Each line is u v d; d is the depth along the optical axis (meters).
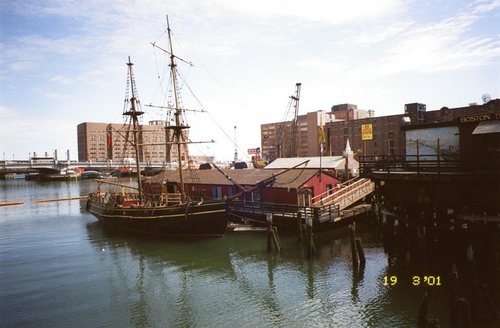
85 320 20.31
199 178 50.56
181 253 32.56
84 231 44.56
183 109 40.94
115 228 44.41
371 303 20.66
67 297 23.55
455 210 22.42
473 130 23.97
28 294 24.08
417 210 24.56
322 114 113.44
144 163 137.75
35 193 95.44
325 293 22.48
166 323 19.88
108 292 24.31
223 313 20.83
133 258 31.88
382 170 26.47
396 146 84.44
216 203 34.84
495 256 19.59
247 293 23.41
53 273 28.31
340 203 36.88
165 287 25.05
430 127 26.53
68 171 147.50
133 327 19.50
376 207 35.19
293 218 34.38
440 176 21.28
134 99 43.88
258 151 103.12
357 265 25.64
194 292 24.00
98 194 54.75
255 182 42.25
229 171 50.97
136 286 25.36
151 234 39.22
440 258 22.23
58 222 51.56
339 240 33.25
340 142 97.62
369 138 81.12
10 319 20.48
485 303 17.33
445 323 17.62
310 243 28.70
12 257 33.12
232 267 28.25
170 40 40.47
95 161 159.62
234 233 37.72
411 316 18.91
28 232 44.56
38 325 19.80
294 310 20.66
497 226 19.56
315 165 56.19
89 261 31.42
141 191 45.12
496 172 19.84
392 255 25.59
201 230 35.94
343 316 19.58
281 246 32.28
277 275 25.95
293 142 90.44
